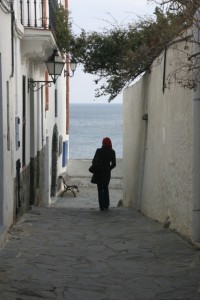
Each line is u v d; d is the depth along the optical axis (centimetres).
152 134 1535
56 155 2780
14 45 1334
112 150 1769
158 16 1234
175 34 1092
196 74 972
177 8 971
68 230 1267
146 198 1625
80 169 3344
